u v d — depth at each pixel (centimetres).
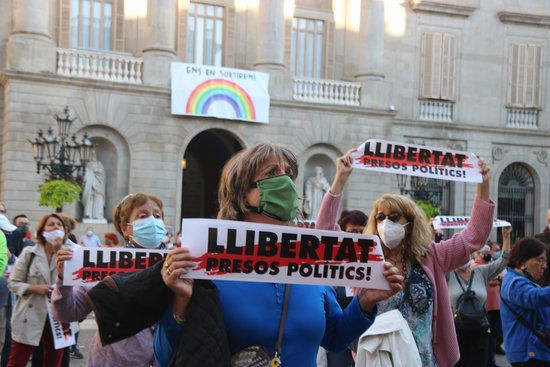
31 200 2614
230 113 2886
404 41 3422
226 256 343
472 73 3538
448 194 3512
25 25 2641
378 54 3222
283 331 350
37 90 2636
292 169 379
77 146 2345
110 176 2789
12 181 2594
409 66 3428
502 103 3588
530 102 3625
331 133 3095
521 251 765
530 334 737
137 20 2962
